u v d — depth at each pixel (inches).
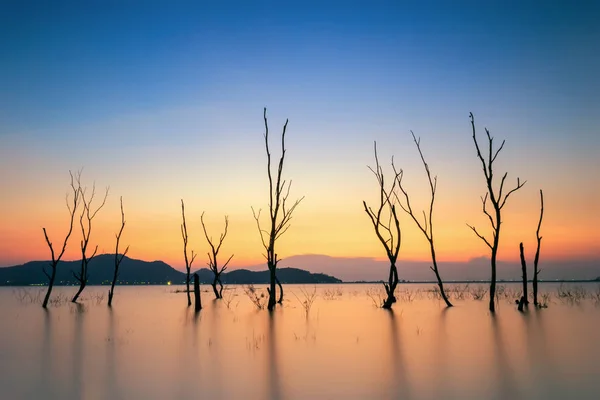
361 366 491.5
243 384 422.9
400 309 1206.3
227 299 1840.6
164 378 445.4
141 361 522.6
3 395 394.3
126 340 677.3
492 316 978.1
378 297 1863.9
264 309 1273.4
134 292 2935.5
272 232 1344.7
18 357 549.0
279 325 854.5
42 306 1412.4
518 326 800.9
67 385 422.9
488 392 391.5
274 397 383.9
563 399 370.6
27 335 733.9
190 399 380.2
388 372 463.2
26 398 386.3
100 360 529.7
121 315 1091.9
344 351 578.9
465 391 394.6
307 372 466.0
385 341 653.3
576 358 524.7
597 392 388.8
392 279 1279.5
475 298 1653.5
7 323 909.8
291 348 602.2
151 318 1005.8
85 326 853.2
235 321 935.0
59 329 808.3
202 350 591.2
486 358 528.1
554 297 1667.1
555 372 457.1
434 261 1331.2
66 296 2231.8
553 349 580.7
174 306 1433.3
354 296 2050.9
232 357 544.1
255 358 537.6
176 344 638.5
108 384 425.7
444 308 1226.0
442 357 536.1
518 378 434.6
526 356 537.6
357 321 915.4
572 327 783.1
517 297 1640.0
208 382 430.6
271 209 1348.4
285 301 1648.6
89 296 2230.6
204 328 816.3
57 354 566.6
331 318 984.9
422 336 697.0
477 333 721.0
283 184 1363.2
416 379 434.9
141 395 392.2
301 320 946.1
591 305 1258.6
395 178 1328.7
